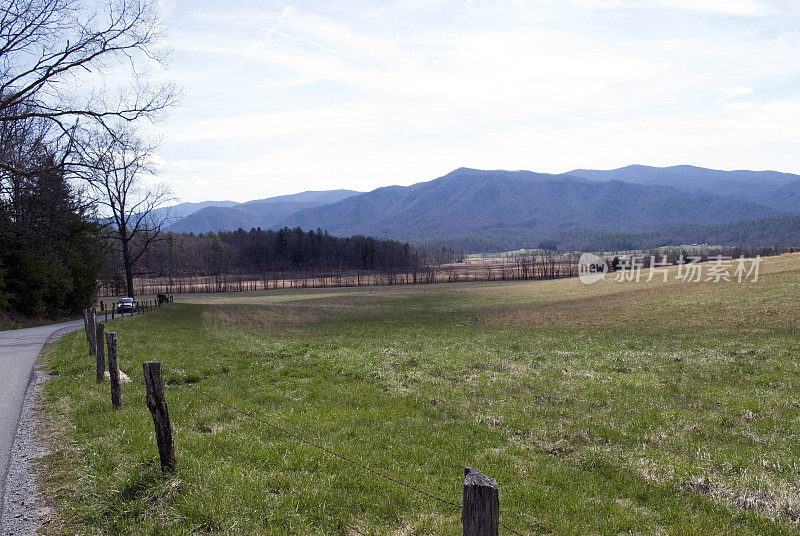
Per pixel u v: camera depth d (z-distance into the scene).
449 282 142.38
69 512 5.85
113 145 30.03
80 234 48.34
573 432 10.51
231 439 8.72
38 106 27.16
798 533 6.38
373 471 7.75
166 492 6.23
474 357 20.36
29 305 39.31
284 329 35.19
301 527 5.81
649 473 8.30
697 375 16.38
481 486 3.56
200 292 119.00
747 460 8.74
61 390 11.88
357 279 158.75
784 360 17.91
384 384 14.86
